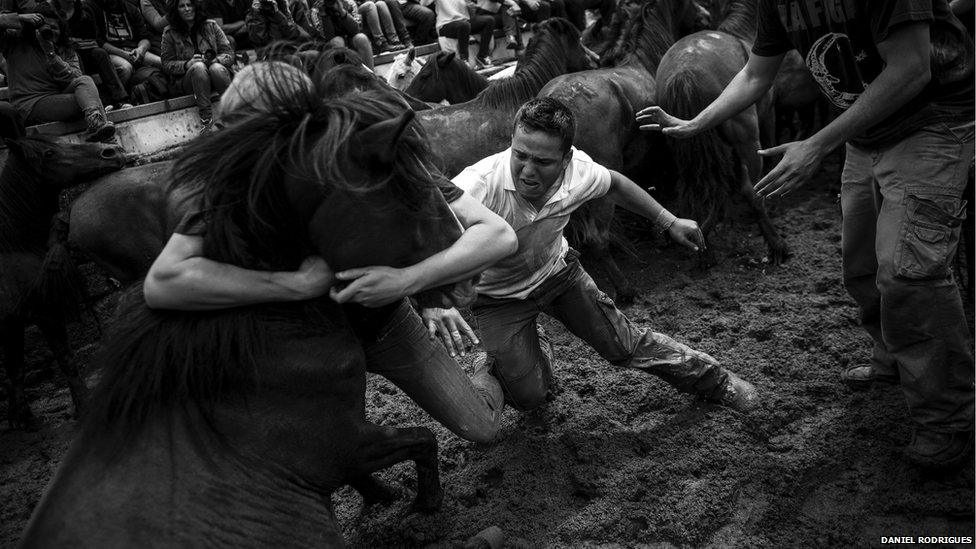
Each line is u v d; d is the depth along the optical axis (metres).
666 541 2.38
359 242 1.67
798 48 2.39
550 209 2.39
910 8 1.96
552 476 2.70
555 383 3.23
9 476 3.44
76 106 5.16
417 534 2.51
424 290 1.84
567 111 2.22
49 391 4.42
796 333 3.34
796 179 2.19
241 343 1.73
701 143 4.04
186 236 1.69
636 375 3.20
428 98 5.62
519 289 2.54
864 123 2.10
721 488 2.49
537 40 4.42
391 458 2.19
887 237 2.28
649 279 4.32
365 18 7.80
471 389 2.48
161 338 1.71
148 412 1.70
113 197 3.73
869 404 2.80
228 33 6.96
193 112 6.12
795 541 2.32
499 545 2.36
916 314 2.26
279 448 1.79
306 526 1.81
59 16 5.22
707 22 5.37
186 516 1.61
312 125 1.65
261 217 1.66
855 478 2.49
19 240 3.90
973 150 2.20
